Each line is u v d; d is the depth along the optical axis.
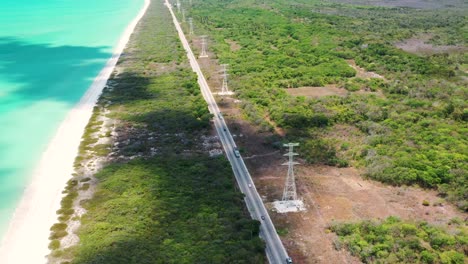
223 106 124.94
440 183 82.94
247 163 92.50
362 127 107.81
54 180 85.94
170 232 67.00
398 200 79.50
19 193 82.44
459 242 65.31
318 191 82.19
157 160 91.06
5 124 113.12
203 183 81.69
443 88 134.38
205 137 104.38
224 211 72.56
